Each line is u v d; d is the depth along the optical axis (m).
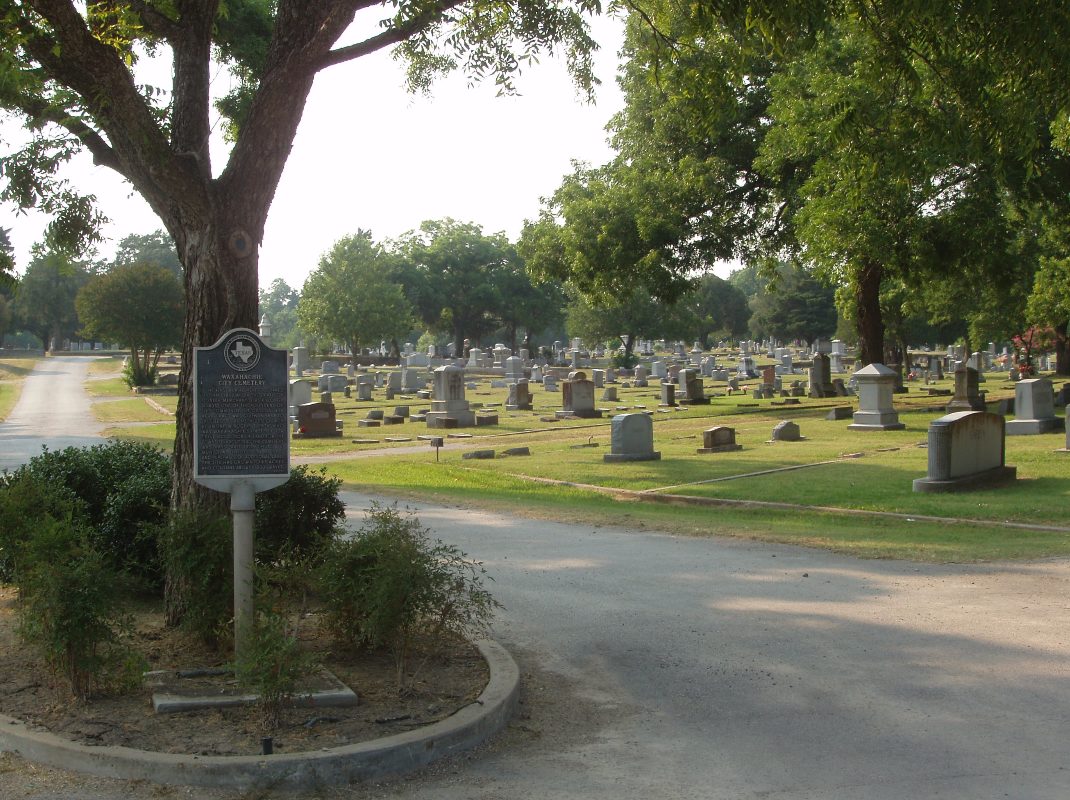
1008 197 32.66
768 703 6.55
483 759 5.60
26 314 103.25
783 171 34.41
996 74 11.98
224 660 6.84
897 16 10.96
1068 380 50.41
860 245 27.78
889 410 28.03
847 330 80.94
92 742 5.36
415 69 11.55
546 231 38.56
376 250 84.75
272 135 7.49
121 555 8.84
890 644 7.79
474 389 57.03
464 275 107.56
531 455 24.62
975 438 16.42
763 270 39.12
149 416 40.78
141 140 7.02
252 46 14.85
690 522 14.16
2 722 5.66
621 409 38.97
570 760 5.60
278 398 6.62
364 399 47.75
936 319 57.34
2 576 8.83
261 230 7.59
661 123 35.28
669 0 12.38
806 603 9.16
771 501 15.90
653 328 84.31
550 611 9.02
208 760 5.09
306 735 5.51
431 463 23.41
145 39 10.43
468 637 7.85
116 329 59.28
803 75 28.08
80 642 5.95
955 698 6.55
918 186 26.45
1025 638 7.87
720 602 9.28
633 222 35.38
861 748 5.74
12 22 7.54
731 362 84.81
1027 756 5.57
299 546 8.59
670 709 6.46
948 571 10.42
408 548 6.63
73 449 10.32
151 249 129.25
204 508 7.45
